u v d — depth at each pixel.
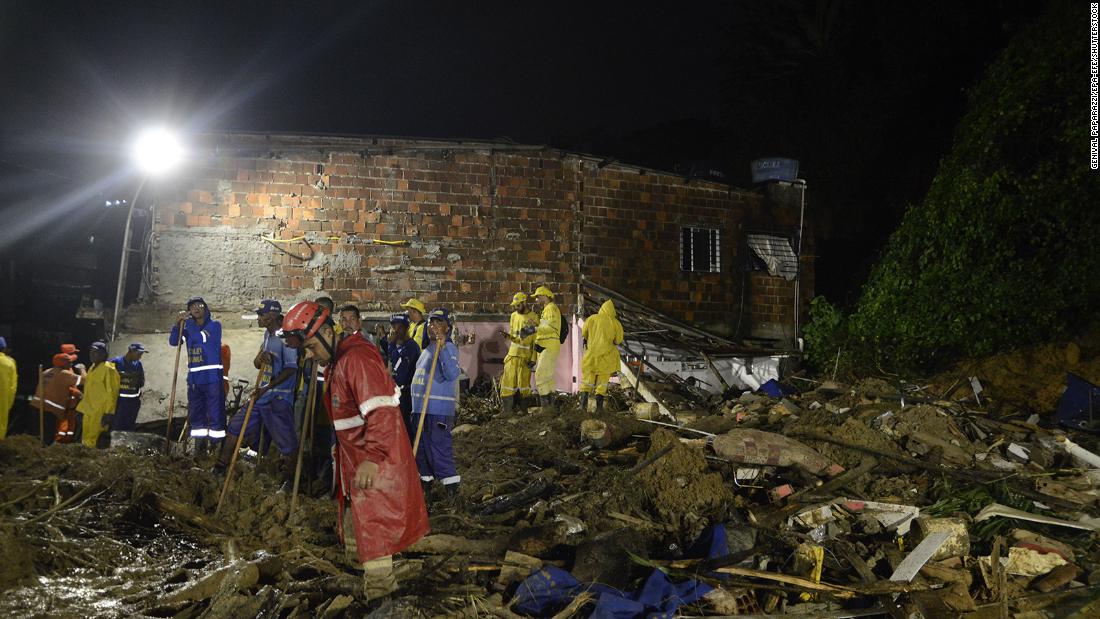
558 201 13.91
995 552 5.52
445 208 13.14
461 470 8.32
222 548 5.64
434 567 5.24
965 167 12.88
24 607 4.31
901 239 14.05
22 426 12.30
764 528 6.10
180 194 11.75
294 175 12.31
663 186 15.08
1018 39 12.83
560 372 13.79
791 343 16.27
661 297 15.02
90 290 19.62
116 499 6.18
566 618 4.64
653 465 7.25
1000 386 11.30
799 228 16.39
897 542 6.10
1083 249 11.23
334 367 4.43
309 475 7.62
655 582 4.98
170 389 11.17
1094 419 9.26
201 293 11.78
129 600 4.63
